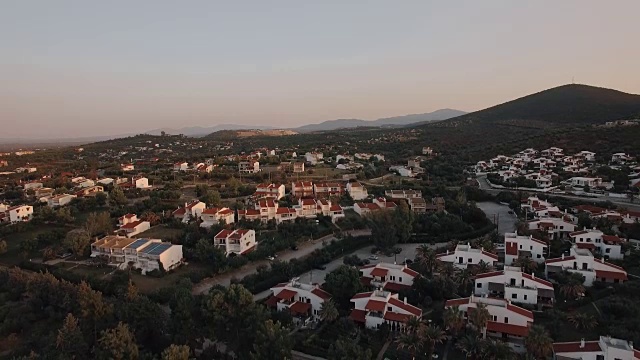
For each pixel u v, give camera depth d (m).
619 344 59.19
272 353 59.16
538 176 182.50
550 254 102.50
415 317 68.81
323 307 74.62
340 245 120.25
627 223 118.94
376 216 125.38
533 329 61.72
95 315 69.12
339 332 72.81
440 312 77.25
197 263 109.56
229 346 68.62
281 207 145.00
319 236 129.50
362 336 70.88
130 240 112.06
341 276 84.19
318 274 103.25
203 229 125.12
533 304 79.06
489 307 71.69
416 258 105.88
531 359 57.88
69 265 107.25
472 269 90.94
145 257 102.94
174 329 67.81
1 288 91.75
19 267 106.50
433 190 172.00
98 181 192.12
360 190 166.50
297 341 69.25
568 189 167.62
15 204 159.25
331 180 194.38
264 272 98.25
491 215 148.00
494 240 115.62
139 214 141.88
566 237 117.00
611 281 87.19
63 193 168.00
